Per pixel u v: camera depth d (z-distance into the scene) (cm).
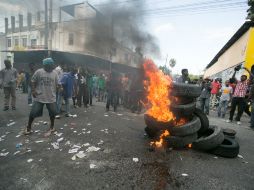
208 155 454
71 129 590
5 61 771
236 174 371
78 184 316
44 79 519
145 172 358
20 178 329
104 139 521
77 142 491
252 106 732
